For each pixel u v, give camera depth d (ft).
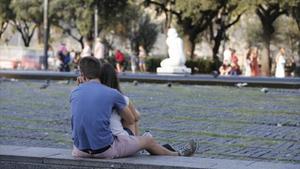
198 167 37.83
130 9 400.26
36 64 349.82
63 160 40.93
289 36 457.68
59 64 252.21
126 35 481.46
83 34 383.86
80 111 41.52
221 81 153.89
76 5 377.71
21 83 158.92
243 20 470.39
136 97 121.29
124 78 164.76
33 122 86.38
